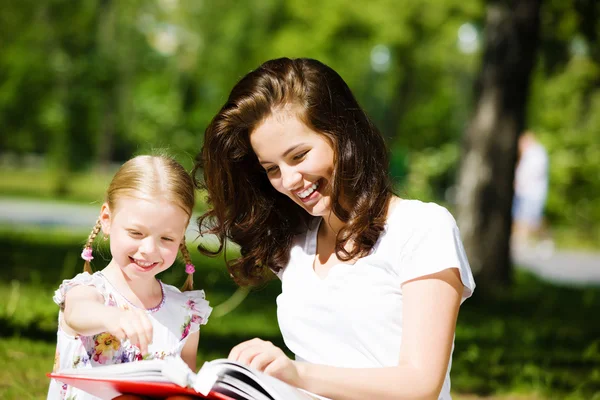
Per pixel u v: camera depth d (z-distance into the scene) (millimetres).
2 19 29453
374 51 37938
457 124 42250
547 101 30328
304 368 3199
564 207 26625
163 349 4043
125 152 44906
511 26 12242
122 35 33469
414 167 35688
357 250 3572
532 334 9164
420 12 33625
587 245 25625
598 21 13820
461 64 36844
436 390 3279
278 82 3570
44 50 29656
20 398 5047
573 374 7215
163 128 40438
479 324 9930
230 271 4074
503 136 12375
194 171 4074
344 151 3551
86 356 3814
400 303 3514
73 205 25812
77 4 29469
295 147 3545
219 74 38188
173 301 4156
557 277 17203
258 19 36438
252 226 3953
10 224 18406
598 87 28344
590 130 28438
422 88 38469
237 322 8656
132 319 3316
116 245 3881
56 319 7391
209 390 2934
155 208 3824
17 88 29781
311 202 3646
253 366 3115
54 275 10352
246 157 3887
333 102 3576
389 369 3260
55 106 29781
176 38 39500
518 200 21422
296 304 3725
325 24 34625
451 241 3461
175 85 40656
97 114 30594
